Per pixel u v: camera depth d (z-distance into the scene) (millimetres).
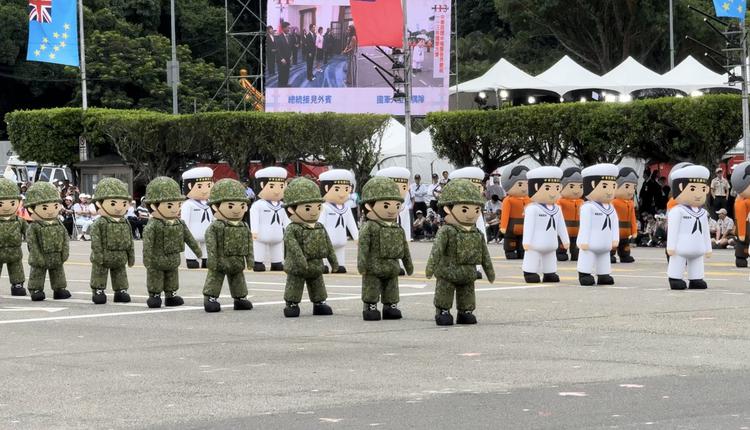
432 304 35625
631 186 49969
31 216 39750
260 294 40156
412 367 23734
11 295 41094
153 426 18703
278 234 49562
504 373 22734
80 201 78312
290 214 33031
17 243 40750
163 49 112312
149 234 36281
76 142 88938
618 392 20453
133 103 111312
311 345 27391
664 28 112625
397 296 32094
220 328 31062
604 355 24688
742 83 62406
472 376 22484
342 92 84375
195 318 33469
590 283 40469
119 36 110562
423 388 21359
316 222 33344
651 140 64750
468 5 132000
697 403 19328
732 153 73250
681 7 112438
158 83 109812
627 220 50062
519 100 82562
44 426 18922
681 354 24594
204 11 124250
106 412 19922
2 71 116312
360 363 24453
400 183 48531
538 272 41781
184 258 57469
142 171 84188
